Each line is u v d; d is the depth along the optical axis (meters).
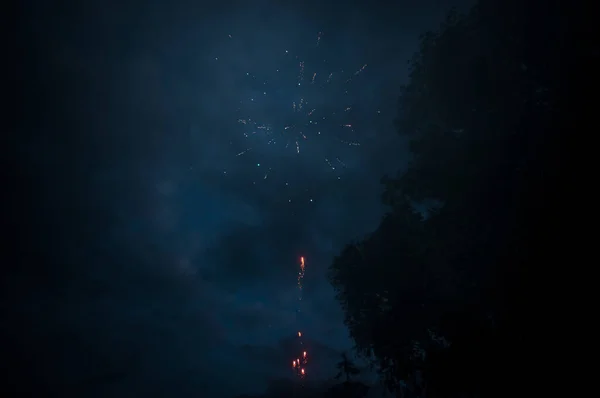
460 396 3.81
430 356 3.80
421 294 4.15
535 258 3.20
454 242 3.84
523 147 3.50
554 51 3.47
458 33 3.93
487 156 3.64
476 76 3.74
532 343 3.29
